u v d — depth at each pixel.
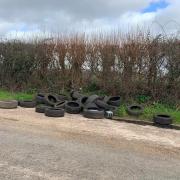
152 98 14.84
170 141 9.98
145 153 8.47
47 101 14.52
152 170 7.18
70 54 17.16
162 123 12.04
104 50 16.14
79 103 14.12
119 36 16.41
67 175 6.57
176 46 14.62
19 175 6.41
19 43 18.58
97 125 11.69
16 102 14.52
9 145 8.36
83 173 6.73
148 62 15.00
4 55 18.52
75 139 9.43
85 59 16.75
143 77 15.09
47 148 8.30
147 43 15.12
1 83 18.61
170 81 14.59
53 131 10.30
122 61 15.54
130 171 7.02
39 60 17.91
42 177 6.38
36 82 17.92
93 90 16.44
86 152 8.17
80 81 16.88
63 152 8.05
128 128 11.53
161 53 14.75
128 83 15.23
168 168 7.38
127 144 9.23
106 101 14.12
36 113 13.42
